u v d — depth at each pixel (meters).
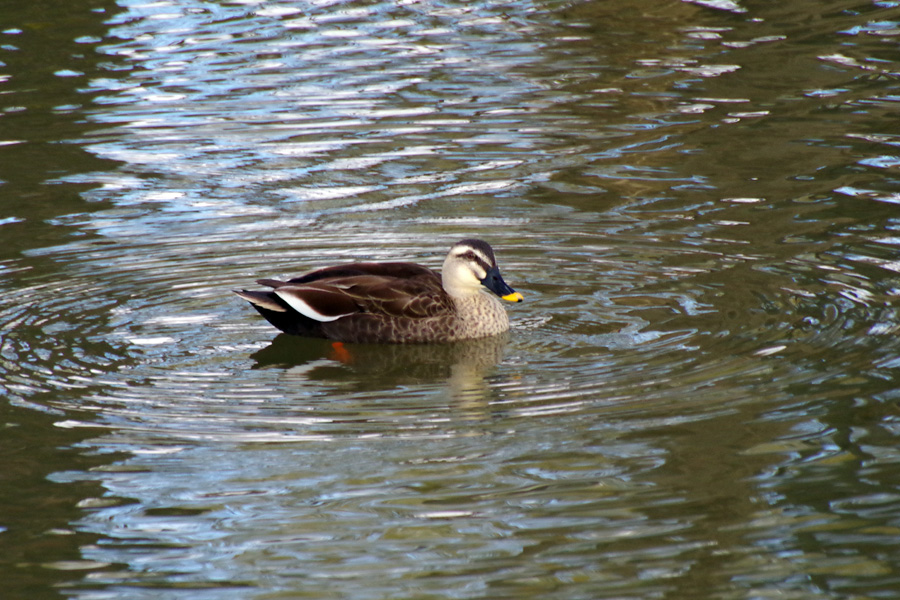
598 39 25.98
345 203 17.97
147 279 15.11
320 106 22.47
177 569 8.73
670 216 16.92
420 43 26.14
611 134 20.64
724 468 9.91
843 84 22.50
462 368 12.50
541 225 16.83
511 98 22.66
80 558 8.88
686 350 12.40
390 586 8.45
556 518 9.26
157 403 11.54
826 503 9.33
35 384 11.92
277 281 13.73
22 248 16.22
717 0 28.34
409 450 10.45
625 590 8.30
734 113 21.34
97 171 19.42
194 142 20.75
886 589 8.21
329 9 28.75
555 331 13.25
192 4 29.11
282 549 8.96
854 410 10.80
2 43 25.91
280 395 11.80
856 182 17.83
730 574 8.45
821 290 13.92
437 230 16.78
